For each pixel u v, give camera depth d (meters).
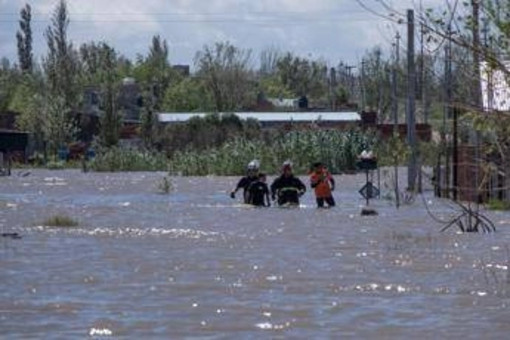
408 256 50.81
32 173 178.38
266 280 42.75
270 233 63.81
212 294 39.28
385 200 93.81
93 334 31.88
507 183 52.19
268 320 34.06
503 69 39.53
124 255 51.53
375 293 39.44
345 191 110.38
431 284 41.50
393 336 31.55
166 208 86.94
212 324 33.41
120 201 98.19
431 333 32.00
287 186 87.12
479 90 41.59
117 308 36.25
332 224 69.88
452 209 81.50
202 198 101.50
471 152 84.25
